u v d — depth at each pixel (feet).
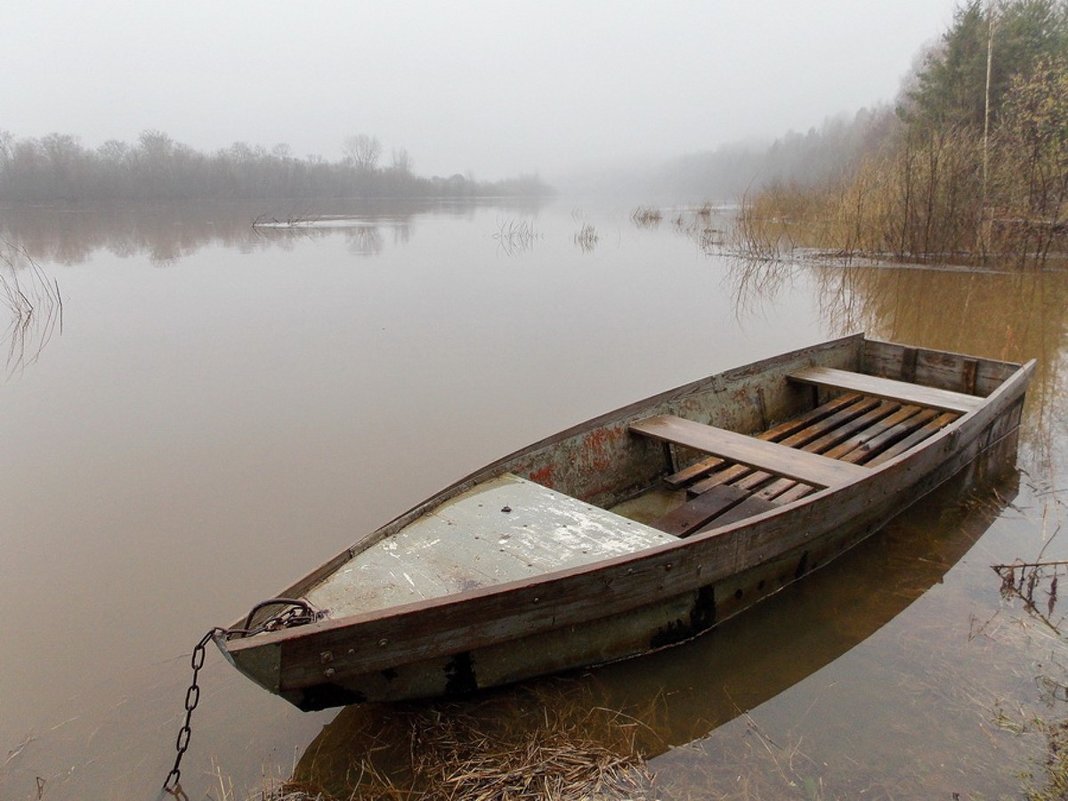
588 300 45.68
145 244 78.79
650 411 18.99
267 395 27.14
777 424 22.75
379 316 40.91
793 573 14.38
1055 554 15.64
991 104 68.03
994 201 52.80
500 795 9.82
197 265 62.08
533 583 10.84
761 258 60.54
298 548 16.42
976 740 10.52
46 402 26.43
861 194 58.70
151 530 17.21
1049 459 20.47
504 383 28.48
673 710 11.48
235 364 31.30
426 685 10.89
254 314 41.60
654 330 37.37
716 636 13.25
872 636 13.15
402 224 112.68
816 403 24.23
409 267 61.00
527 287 50.65
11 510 18.20
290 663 9.47
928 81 78.59
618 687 11.99
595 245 77.66
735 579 13.16
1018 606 13.75
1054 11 69.77
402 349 33.68
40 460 21.26
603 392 27.35
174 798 10.02
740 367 21.49
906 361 24.29
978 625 13.20
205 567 15.67
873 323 37.91
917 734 10.75
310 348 33.94
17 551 16.31
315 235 91.04
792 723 11.18
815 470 15.65
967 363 22.66
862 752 10.49
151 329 37.88
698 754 10.55
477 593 10.52
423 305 44.11
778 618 13.80
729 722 11.23
